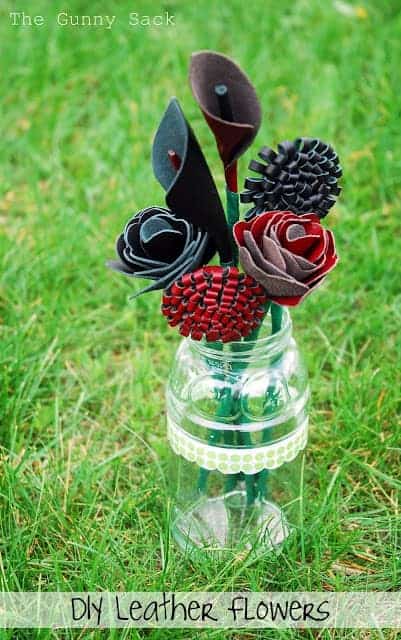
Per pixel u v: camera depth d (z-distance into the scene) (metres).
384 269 1.19
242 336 0.80
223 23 1.59
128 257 0.79
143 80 1.47
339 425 1.03
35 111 1.44
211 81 0.77
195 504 0.92
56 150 1.36
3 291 1.16
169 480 0.95
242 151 0.77
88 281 1.18
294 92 1.46
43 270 1.18
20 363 1.05
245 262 0.76
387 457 1.01
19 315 1.13
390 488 0.99
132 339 1.13
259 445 0.87
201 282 0.78
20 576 0.90
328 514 0.94
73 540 0.92
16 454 1.00
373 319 1.13
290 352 0.88
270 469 0.90
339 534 0.93
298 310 1.14
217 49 1.54
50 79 1.50
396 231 1.27
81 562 0.89
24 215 1.31
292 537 0.92
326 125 1.38
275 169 0.78
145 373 1.08
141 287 1.17
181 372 0.87
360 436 1.01
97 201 1.30
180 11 1.60
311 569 0.91
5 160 1.37
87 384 1.08
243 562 0.90
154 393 1.08
